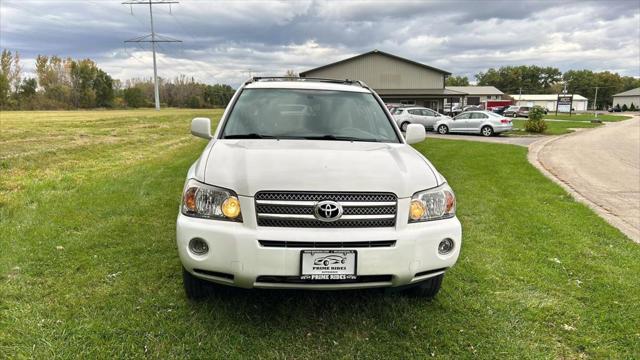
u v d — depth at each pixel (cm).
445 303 318
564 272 383
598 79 12656
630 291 346
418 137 394
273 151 293
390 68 4234
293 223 249
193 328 273
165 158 1056
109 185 683
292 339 268
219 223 253
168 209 546
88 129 1850
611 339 277
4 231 439
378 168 272
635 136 2381
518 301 325
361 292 329
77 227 466
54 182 694
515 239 474
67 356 241
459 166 1038
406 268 256
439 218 275
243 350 255
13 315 280
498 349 263
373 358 253
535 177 902
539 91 13300
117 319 280
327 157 283
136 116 3344
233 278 252
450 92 4153
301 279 247
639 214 627
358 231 251
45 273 348
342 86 426
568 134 2527
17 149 1082
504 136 2306
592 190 820
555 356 258
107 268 361
